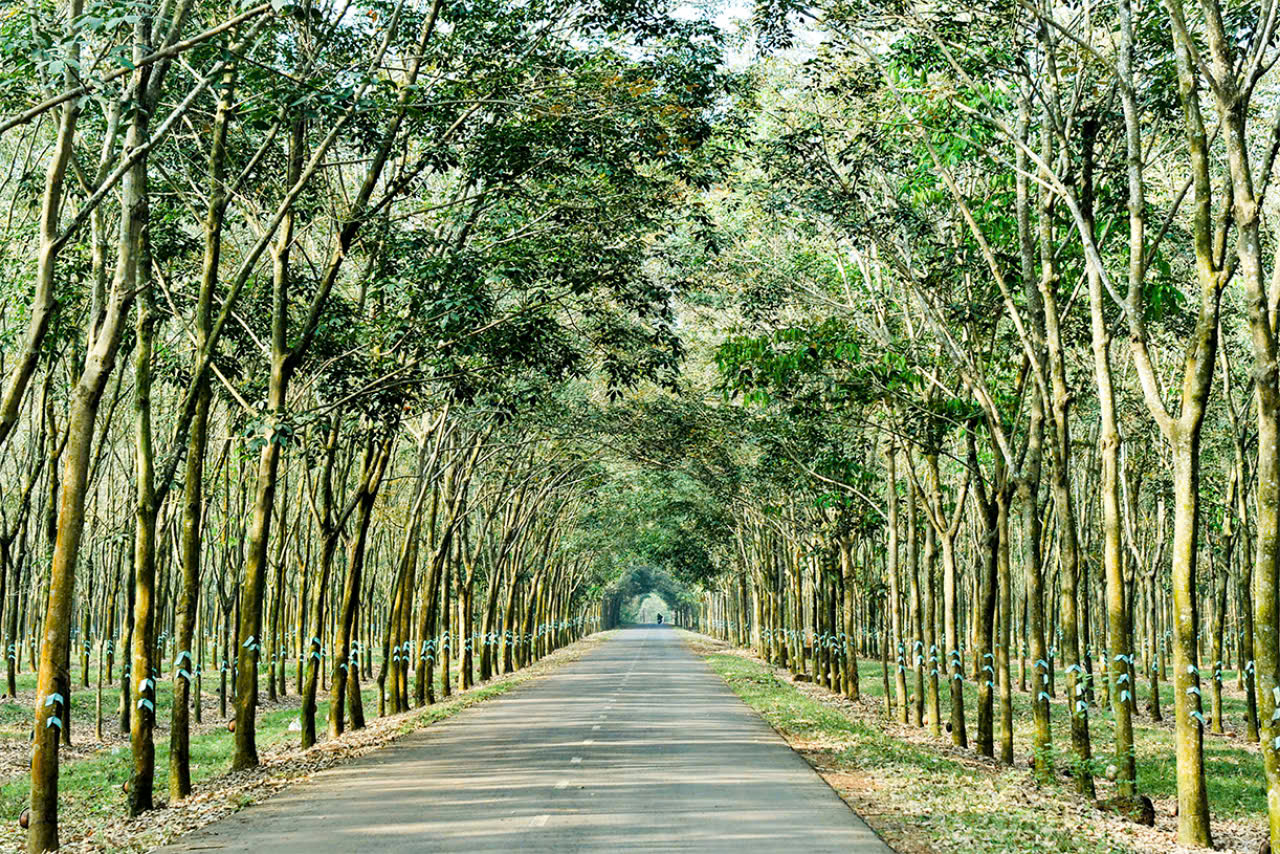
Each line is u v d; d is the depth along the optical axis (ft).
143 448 40.34
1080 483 108.88
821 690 113.60
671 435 100.37
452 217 53.16
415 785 42.37
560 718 73.31
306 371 57.21
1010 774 49.08
